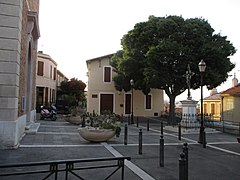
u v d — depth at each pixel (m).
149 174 7.20
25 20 12.67
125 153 9.77
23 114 13.14
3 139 9.70
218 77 22.02
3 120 9.75
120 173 7.12
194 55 22.00
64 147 10.41
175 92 24.67
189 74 20.45
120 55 30.31
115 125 12.86
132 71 25.48
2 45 9.90
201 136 13.25
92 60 32.47
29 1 15.38
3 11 9.96
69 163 4.61
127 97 33.41
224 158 9.73
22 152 9.16
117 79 30.23
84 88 41.06
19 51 10.35
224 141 14.29
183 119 18.73
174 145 12.22
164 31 22.84
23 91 12.87
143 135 15.54
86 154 9.25
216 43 22.39
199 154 10.42
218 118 28.09
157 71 22.52
